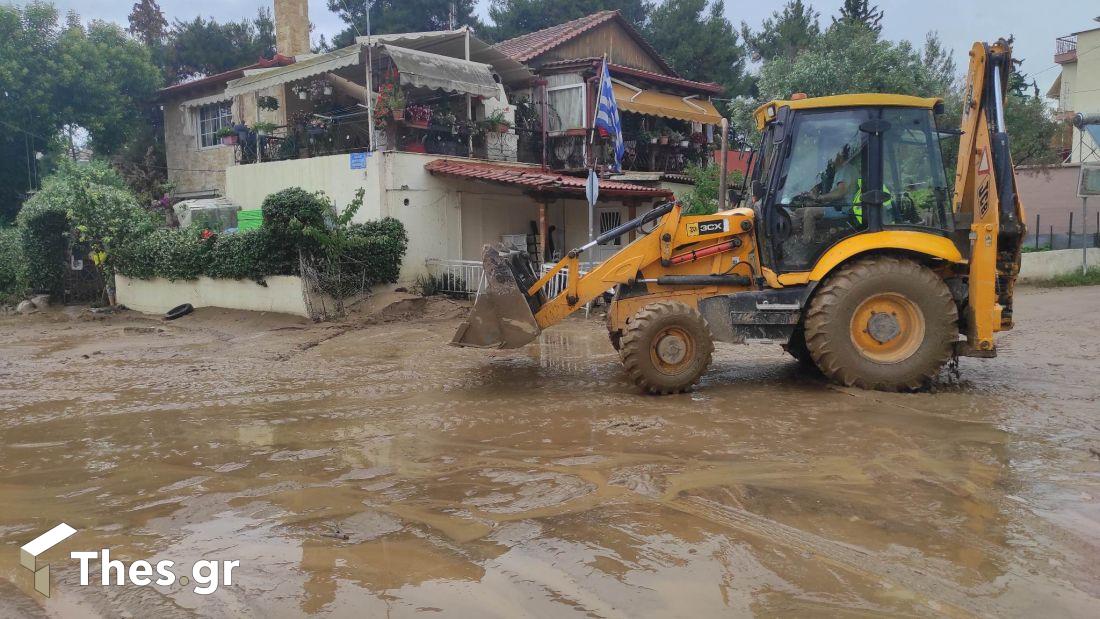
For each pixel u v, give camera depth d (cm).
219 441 598
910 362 717
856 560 358
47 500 465
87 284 1895
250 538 397
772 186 752
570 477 488
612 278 791
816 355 735
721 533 391
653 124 2342
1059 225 2452
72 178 1894
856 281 718
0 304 1883
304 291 1424
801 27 3017
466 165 1744
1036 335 1112
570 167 2075
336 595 331
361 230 1545
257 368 952
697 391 755
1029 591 325
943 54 2800
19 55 2361
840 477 479
